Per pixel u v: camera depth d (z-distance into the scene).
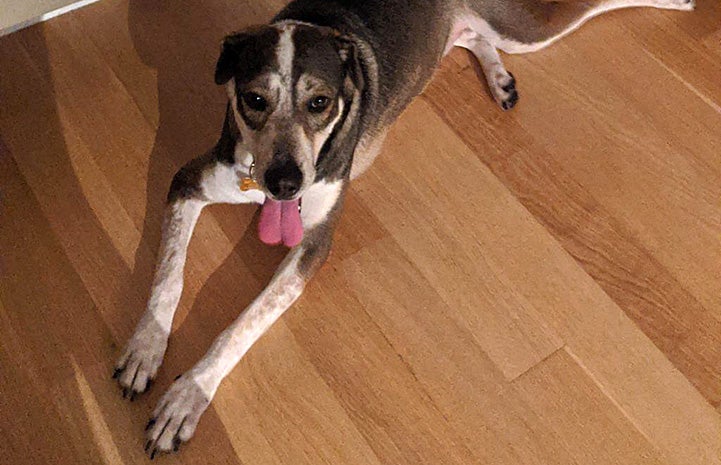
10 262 1.06
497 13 1.19
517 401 1.02
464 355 1.05
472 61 1.27
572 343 1.06
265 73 0.89
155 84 1.20
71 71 1.20
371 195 1.14
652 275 1.12
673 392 1.04
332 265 1.09
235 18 1.26
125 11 1.25
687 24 1.32
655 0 1.31
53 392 0.99
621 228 1.14
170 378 1.01
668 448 1.01
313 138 0.92
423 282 1.09
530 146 1.20
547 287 1.10
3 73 1.19
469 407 1.02
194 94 1.19
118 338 1.02
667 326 1.08
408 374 1.03
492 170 1.18
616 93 1.25
